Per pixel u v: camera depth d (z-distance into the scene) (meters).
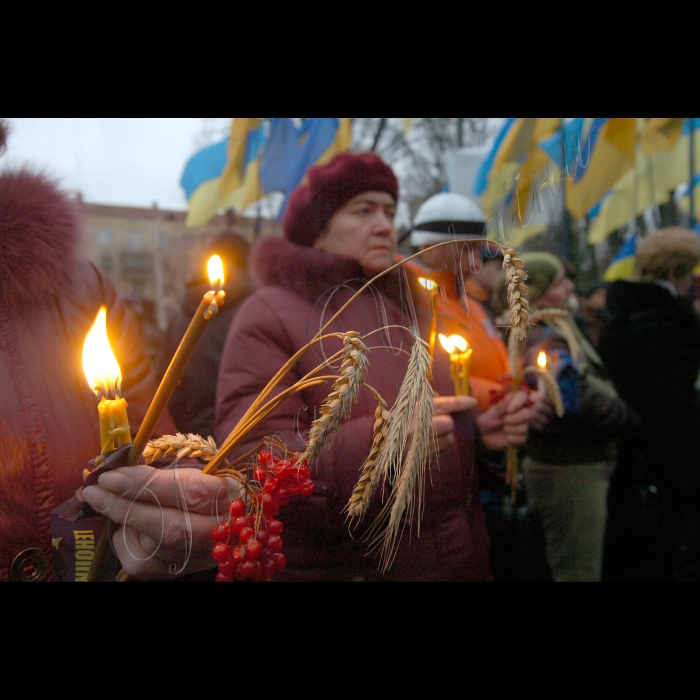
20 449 0.69
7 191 0.74
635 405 1.32
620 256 1.98
